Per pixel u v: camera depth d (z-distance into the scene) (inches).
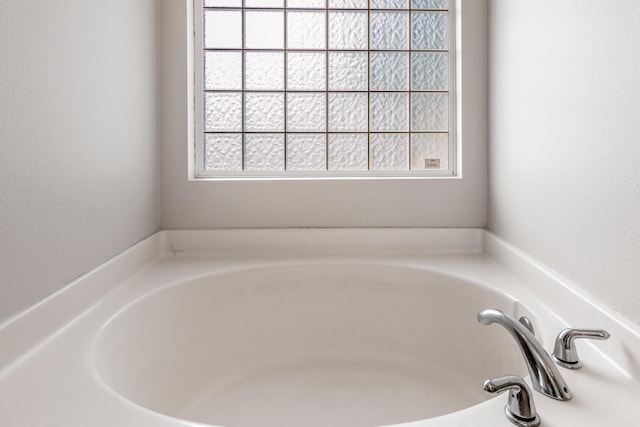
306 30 70.4
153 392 43.9
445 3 70.4
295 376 55.9
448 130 70.7
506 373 46.1
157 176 63.4
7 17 30.2
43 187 34.7
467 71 66.6
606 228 35.6
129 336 41.6
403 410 47.9
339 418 46.3
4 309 30.3
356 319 60.7
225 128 70.0
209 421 46.0
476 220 67.3
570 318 40.2
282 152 70.6
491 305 50.1
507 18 57.7
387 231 66.3
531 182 50.5
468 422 25.4
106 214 46.4
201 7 68.6
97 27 44.1
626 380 30.0
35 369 30.7
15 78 31.1
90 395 27.7
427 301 57.7
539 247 48.4
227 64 69.8
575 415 25.7
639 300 31.4
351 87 70.8
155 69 62.4
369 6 70.4
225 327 55.9
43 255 34.8
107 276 45.9
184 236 64.6
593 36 37.2
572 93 40.9
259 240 65.4
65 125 37.9
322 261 61.9
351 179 66.4
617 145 34.1
